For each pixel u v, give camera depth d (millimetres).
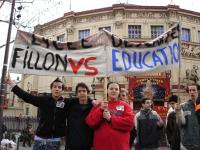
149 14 34250
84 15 35156
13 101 42406
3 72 10422
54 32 37656
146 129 8375
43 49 6730
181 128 7020
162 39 7008
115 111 5770
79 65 6652
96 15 34906
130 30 34000
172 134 8781
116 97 5898
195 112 6867
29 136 25250
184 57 34062
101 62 6598
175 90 31672
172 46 7043
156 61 6871
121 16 33844
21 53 6676
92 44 6707
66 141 6117
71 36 35312
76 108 6121
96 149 5652
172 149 8820
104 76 6531
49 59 6715
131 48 6801
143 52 6852
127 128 5598
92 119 5652
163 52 6957
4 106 10734
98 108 5742
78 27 35500
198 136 6766
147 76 30031
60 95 6379
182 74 33375
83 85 6148
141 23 34031
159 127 8539
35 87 37656
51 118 6215
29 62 6668
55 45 6758
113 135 5547
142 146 8383
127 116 5645
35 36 6754
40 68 6664
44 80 37094
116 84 5941
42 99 6352
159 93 29906
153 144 8359
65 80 34062
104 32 6676
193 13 35344
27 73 6625
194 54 34562
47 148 6137
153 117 8500
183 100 31766
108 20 34375
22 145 25750
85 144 5887
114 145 5535
